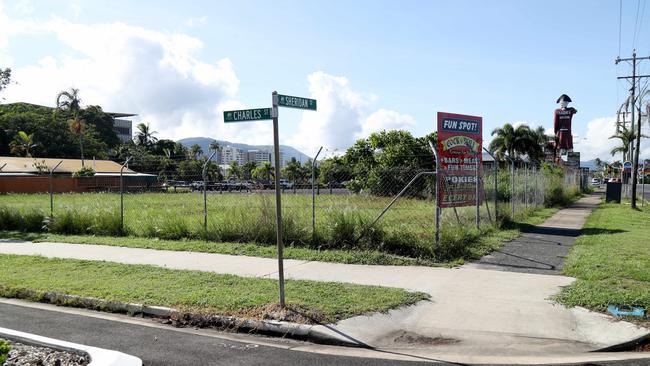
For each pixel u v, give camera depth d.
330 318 6.82
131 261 11.19
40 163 63.59
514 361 5.62
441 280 8.97
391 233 11.76
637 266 9.43
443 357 5.77
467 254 11.08
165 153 103.25
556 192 28.11
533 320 6.80
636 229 15.84
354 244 11.72
